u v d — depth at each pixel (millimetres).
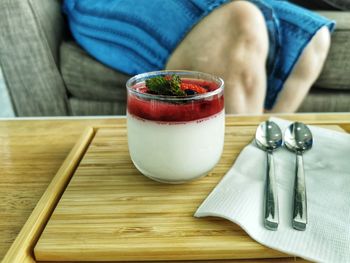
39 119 818
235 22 1201
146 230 449
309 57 1355
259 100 1317
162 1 1288
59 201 505
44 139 722
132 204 499
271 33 1312
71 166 596
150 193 525
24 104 1480
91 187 539
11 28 1357
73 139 721
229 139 692
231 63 1232
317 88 1560
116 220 468
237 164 584
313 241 421
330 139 654
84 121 802
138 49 1326
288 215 463
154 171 528
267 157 592
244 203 470
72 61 1440
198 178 556
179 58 1274
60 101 1494
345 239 424
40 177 591
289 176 547
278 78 1396
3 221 488
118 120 799
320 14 1582
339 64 1479
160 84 521
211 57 1242
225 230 448
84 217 473
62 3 1702
